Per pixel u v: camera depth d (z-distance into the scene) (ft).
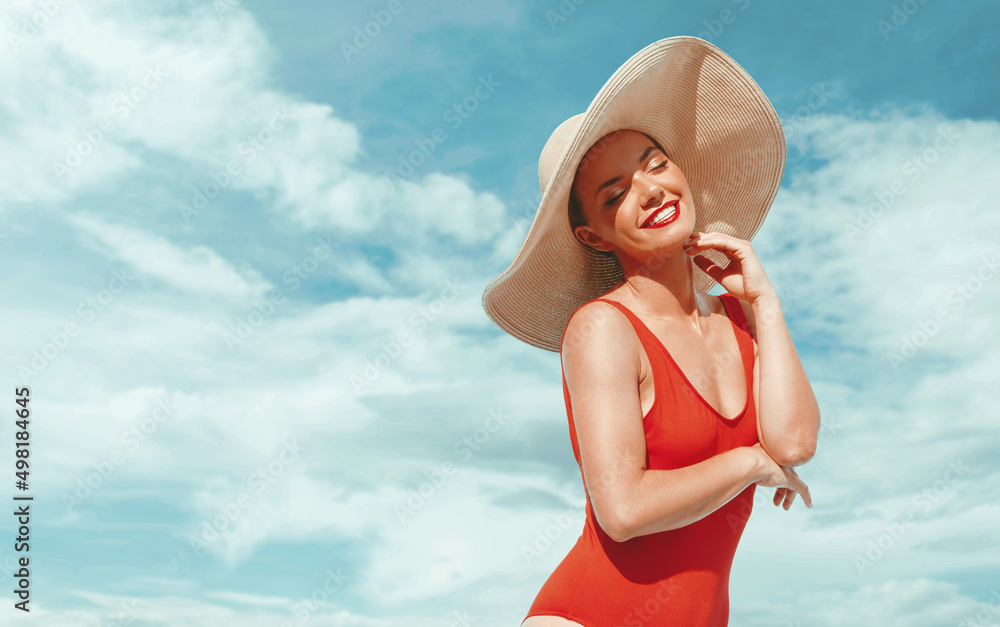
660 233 9.72
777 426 9.59
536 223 10.17
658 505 8.72
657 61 9.82
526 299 11.82
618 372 9.25
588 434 9.12
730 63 10.64
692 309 10.48
